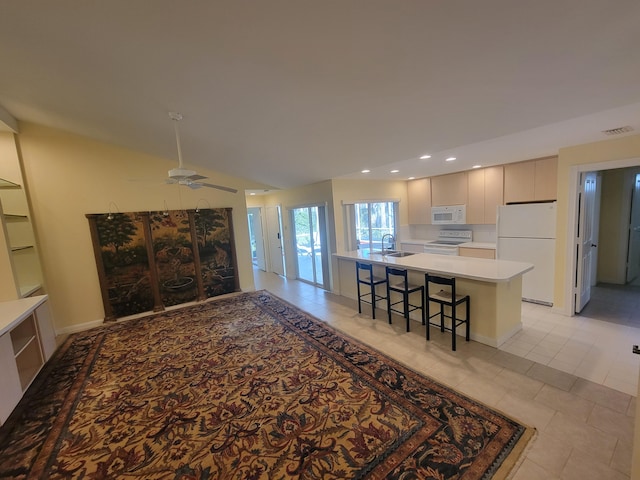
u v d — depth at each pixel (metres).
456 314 3.44
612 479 1.57
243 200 5.76
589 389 2.32
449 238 5.94
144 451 1.96
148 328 4.15
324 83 1.96
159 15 1.42
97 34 1.66
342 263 5.31
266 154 3.85
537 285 4.16
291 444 1.93
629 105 2.09
